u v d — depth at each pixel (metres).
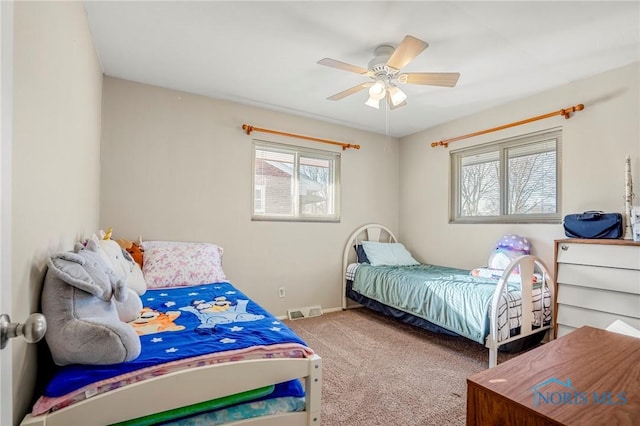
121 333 1.04
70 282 1.05
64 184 1.37
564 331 2.37
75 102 1.58
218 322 1.57
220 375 1.11
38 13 1.02
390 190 4.40
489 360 2.22
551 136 2.89
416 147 4.23
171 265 2.51
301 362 1.25
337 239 3.92
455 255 3.69
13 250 0.82
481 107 3.31
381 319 3.50
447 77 2.11
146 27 2.01
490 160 3.42
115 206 2.70
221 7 1.82
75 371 1.00
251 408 1.19
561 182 2.78
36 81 1.00
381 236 4.30
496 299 2.19
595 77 2.57
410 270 3.38
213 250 2.83
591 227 2.34
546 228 2.86
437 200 3.93
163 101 2.92
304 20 1.93
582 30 1.98
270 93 3.04
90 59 2.04
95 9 1.83
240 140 3.29
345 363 2.37
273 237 3.47
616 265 2.10
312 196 3.81
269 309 3.43
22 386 0.93
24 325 0.54
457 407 1.81
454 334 2.48
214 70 2.59
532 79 2.66
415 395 1.93
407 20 1.91
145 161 2.83
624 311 2.07
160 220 2.88
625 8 1.77
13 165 0.82
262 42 2.18
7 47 0.54
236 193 3.26
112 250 1.93
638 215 2.04
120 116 2.73
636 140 2.34
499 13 1.83
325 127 3.85
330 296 3.85
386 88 2.29
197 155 3.07
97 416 0.94
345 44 2.18
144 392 1.00
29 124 0.94
